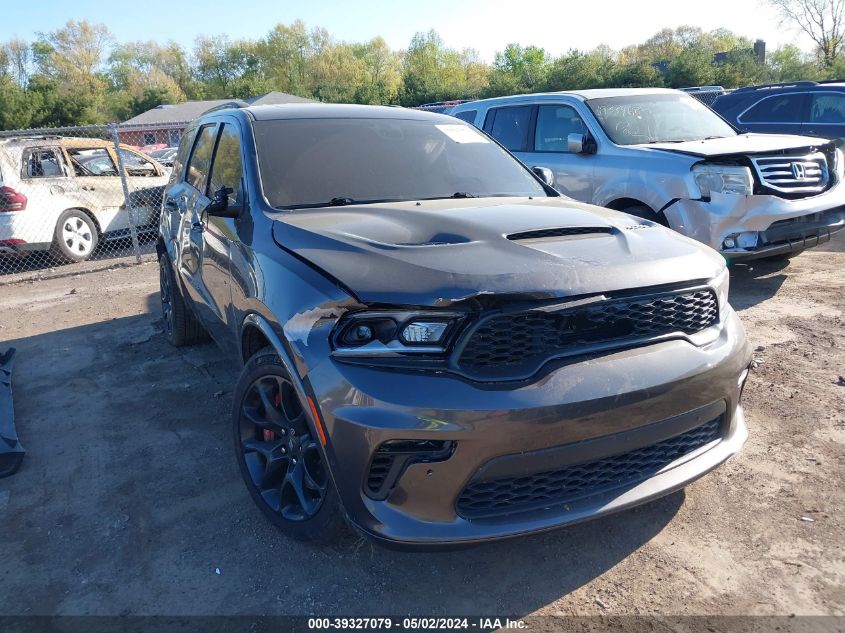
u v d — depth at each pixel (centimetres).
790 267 721
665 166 597
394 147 394
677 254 277
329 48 9425
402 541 229
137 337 595
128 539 302
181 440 395
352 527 241
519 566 277
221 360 526
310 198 343
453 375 229
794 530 290
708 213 570
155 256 1004
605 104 704
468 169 399
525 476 233
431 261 247
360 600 260
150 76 9538
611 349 247
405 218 302
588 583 265
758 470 338
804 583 259
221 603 260
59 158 990
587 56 4381
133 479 353
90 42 8788
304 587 267
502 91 4991
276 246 293
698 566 271
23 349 578
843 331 523
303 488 277
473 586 266
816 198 600
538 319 237
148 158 1141
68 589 270
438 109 1494
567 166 695
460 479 228
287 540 297
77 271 930
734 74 3925
